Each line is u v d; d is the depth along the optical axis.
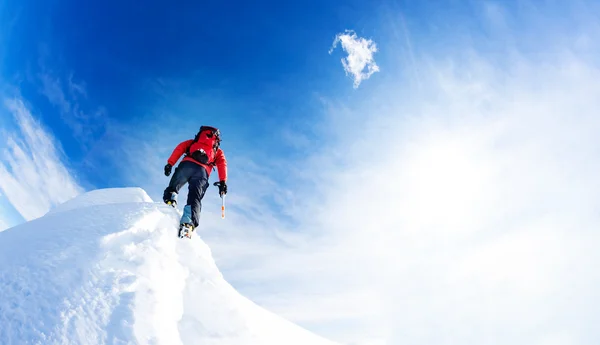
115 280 2.81
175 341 2.63
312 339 4.14
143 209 3.95
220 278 3.73
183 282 3.35
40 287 2.58
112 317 2.50
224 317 3.21
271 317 4.02
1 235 3.55
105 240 3.18
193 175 4.79
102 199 4.88
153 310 2.68
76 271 2.79
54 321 2.35
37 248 3.00
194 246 3.96
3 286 2.55
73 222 3.49
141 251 3.27
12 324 2.29
